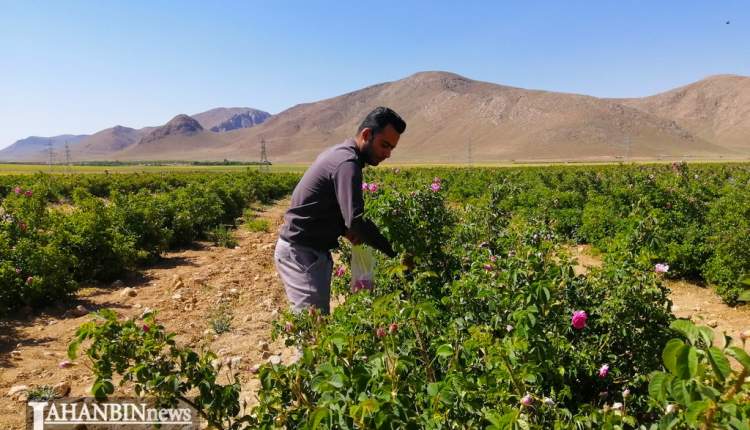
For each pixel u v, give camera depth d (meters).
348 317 3.10
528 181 23.94
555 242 4.81
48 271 7.18
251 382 4.57
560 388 3.19
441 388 2.24
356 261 3.70
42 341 5.78
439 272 4.27
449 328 3.10
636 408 3.39
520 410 2.28
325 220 3.52
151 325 2.67
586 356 3.35
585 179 19.47
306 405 2.46
